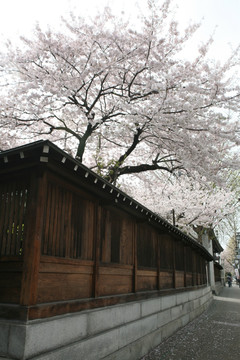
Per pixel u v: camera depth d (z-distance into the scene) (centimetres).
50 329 390
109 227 622
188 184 1672
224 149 1206
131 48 955
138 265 750
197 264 1559
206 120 954
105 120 994
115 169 1030
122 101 937
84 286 509
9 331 360
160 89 881
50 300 420
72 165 430
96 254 543
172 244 1078
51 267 427
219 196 1761
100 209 581
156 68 945
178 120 895
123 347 568
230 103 966
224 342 784
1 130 1043
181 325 973
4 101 976
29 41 941
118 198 583
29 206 407
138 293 713
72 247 484
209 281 2428
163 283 934
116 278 631
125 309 619
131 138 1083
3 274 411
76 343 430
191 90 916
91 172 462
